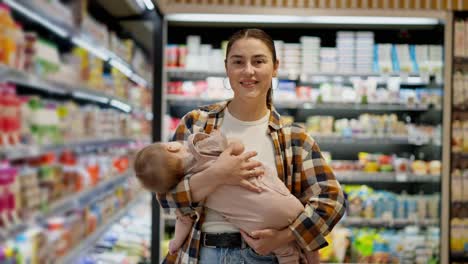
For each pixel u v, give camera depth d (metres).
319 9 4.06
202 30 4.86
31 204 1.94
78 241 2.58
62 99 2.67
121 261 3.36
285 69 4.44
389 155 4.85
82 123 2.67
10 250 1.82
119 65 3.53
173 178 1.62
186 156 1.67
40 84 2.08
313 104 4.46
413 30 4.74
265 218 1.58
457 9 4.05
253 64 1.67
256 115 1.76
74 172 2.49
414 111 4.86
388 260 4.39
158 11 3.87
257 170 1.61
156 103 4.10
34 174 2.00
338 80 4.63
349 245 4.45
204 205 1.67
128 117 3.91
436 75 4.29
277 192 1.60
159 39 4.06
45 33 2.39
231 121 1.77
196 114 1.83
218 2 4.04
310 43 4.45
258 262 1.65
